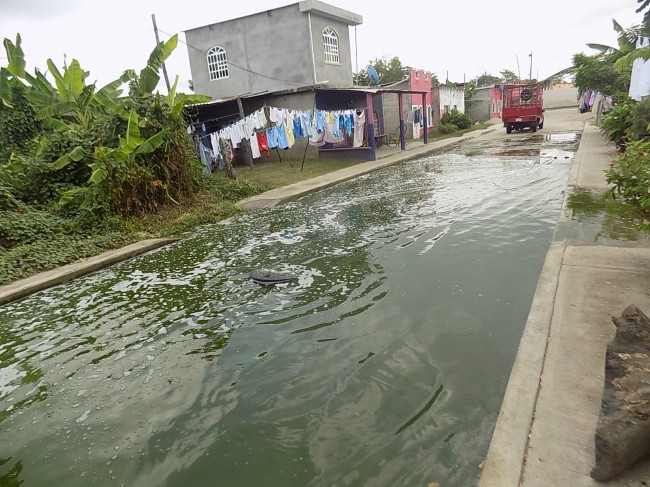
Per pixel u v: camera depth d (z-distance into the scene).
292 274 6.34
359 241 7.70
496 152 18.80
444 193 11.06
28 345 5.10
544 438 2.49
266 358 4.23
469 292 5.06
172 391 3.90
